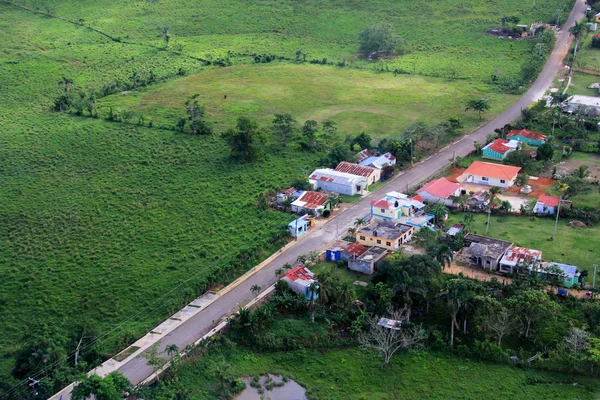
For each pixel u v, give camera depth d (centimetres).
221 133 18888
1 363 10031
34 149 17950
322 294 10769
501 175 15375
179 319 10975
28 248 13275
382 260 11900
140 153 17700
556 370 9544
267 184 15812
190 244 13312
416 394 9244
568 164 16588
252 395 9381
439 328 10450
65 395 9300
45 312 11225
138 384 9331
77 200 15300
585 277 11512
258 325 10419
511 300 10094
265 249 13012
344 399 9200
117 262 12700
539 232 13212
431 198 14638
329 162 16712
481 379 9450
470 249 12188
